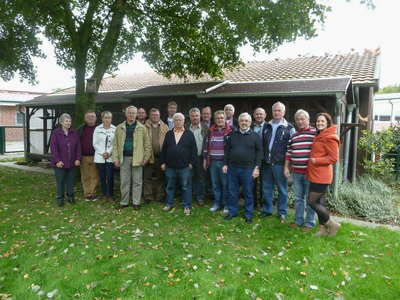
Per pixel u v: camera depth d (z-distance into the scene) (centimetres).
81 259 350
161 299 278
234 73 1009
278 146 478
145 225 469
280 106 480
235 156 476
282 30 599
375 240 407
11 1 647
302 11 577
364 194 582
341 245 390
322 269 329
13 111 2309
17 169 999
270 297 282
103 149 571
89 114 588
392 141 916
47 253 365
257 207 557
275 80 730
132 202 594
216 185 540
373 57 926
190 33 818
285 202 492
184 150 518
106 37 721
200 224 474
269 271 327
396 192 732
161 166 541
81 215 514
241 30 667
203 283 303
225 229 451
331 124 409
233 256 363
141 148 539
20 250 374
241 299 280
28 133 1170
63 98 1030
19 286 295
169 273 322
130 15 831
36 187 720
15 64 842
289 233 433
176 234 433
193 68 876
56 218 498
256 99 681
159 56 927
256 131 511
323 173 405
